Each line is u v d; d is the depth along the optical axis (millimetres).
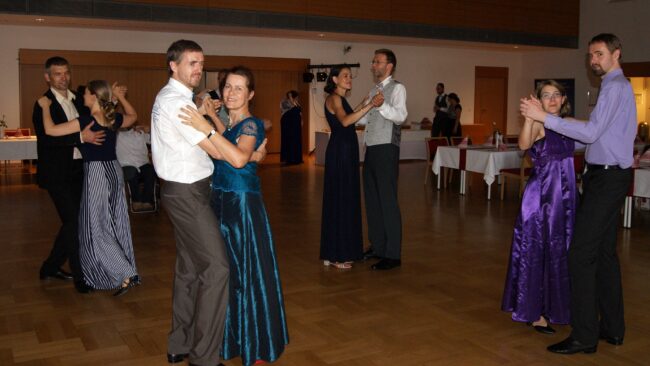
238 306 2918
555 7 14742
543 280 3395
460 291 4223
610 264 3211
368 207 4934
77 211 4137
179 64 2682
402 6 12734
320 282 4414
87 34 11711
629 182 3059
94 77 12039
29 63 11352
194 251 2797
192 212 2740
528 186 3398
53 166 4047
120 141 7062
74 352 3170
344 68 4582
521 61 16719
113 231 4082
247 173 2914
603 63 3029
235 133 2850
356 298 4062
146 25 11016
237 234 2895
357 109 4578
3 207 7406
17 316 3691
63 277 4469
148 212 7148
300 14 11719
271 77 13812
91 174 4000
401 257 5137
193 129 2586
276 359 2967
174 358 3031
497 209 7473
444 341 3338
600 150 3031
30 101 11555
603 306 3262
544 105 3371
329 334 3432
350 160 4652
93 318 3668
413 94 15195
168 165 2711
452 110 12438
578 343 3154
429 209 7457
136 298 4035
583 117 15281
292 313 3770
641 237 5977
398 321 3637
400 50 14852
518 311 3404
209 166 2811
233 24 11141
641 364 3045
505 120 16766
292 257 5129
